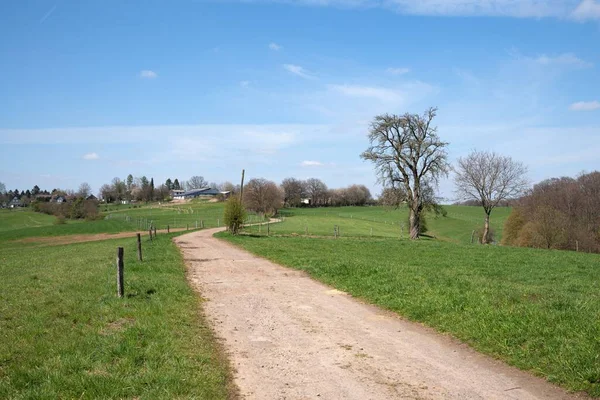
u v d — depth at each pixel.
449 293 12.64
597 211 50.34
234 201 49.25
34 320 10.04
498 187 57.72
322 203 162.38
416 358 8.19
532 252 31.89
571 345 7.97
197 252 29.62
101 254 27.14
